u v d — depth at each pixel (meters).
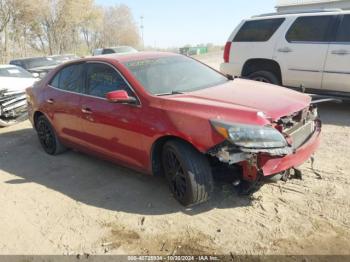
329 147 5.53
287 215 3.77
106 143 4.83
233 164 3.81
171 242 3.52
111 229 3.82
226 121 3.55
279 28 7.80
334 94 7.30
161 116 4.00
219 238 3.50
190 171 3.78
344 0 23.62
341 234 3.41
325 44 7.16
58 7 51.31
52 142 6.09
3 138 7.66
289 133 3.83
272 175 3.80
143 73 4.59
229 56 8.60
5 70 9.78
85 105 5.02
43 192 4.82
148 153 4.23
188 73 4.91
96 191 4.69
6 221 4.18
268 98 4.08
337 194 4.09
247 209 3.93
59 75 5.82
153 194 4.45
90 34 62.81
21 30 45.66
